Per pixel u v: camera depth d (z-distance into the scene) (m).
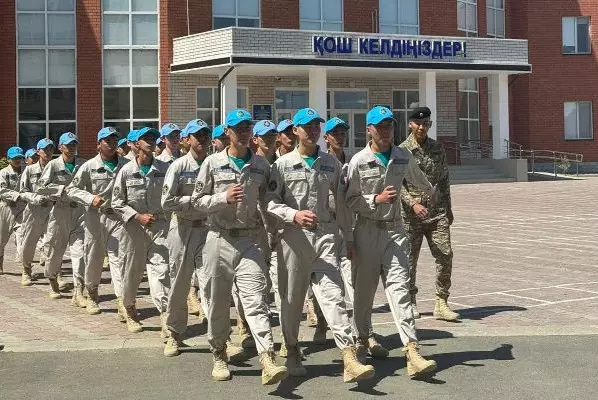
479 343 8.87
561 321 9.89
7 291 13.26
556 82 44.62
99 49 32.41
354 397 7.09
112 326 10.37
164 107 32.78
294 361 7.91
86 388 7.55
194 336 9.69
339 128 8.67
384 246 7.92
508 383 7.34
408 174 8.24
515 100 44.84
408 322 7.66
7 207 15.02
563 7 44.44
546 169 44.56
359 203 7.89
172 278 8.66
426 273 13.88
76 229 11.88
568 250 16.28
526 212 24.06
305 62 31.48
